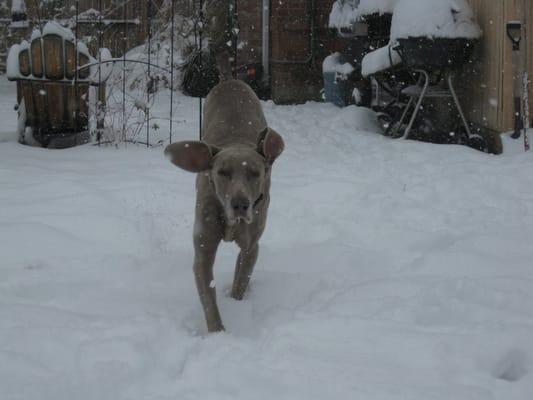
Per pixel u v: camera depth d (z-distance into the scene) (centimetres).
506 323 266
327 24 1073
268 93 1118
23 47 639
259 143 296
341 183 497
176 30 1065
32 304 293
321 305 302
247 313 298
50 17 947
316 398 212
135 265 351
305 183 514
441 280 317
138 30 1148
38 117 645
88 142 663
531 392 216
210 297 283
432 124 775
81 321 275
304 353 244
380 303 293
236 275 318
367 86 923
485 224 422
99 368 231
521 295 296
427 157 613
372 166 582
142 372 236
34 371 229
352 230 414
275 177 534
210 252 291
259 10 1113
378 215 444
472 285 306
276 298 320
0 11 1375
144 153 603
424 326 265
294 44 1079
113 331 263
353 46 898
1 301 296
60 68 634
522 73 621
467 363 235
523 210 455
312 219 430
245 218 272
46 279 329
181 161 282
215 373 229
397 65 730
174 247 382
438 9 676
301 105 1014
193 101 1005
